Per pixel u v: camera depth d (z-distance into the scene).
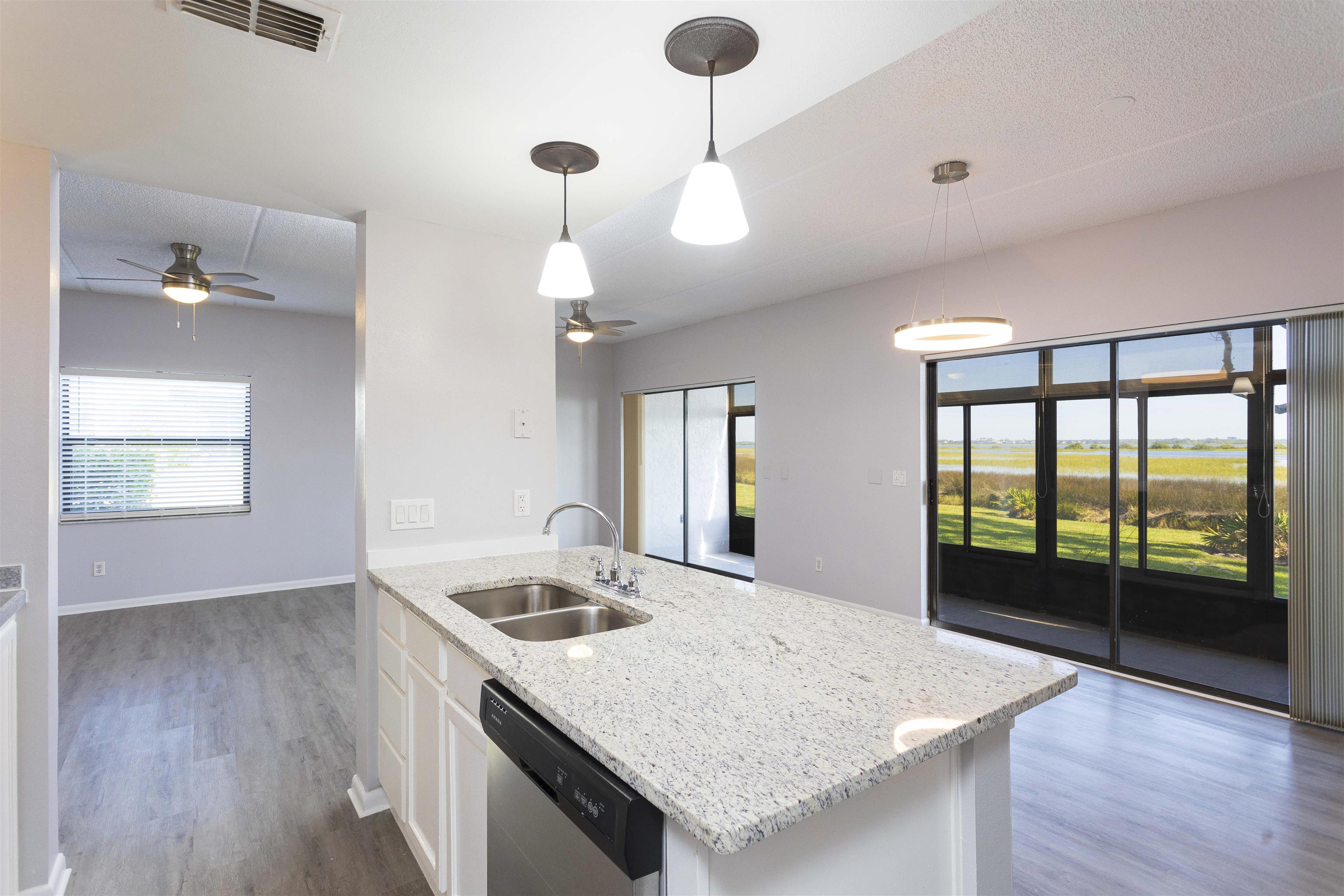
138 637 4.59
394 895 1.93
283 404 6.10
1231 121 2.47
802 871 1.00
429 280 2.53
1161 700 3.31
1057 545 3.94
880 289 4.85
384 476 2.43
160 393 5.60
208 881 2.00
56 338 1.99
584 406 7.95
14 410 1.87
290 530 6.14
